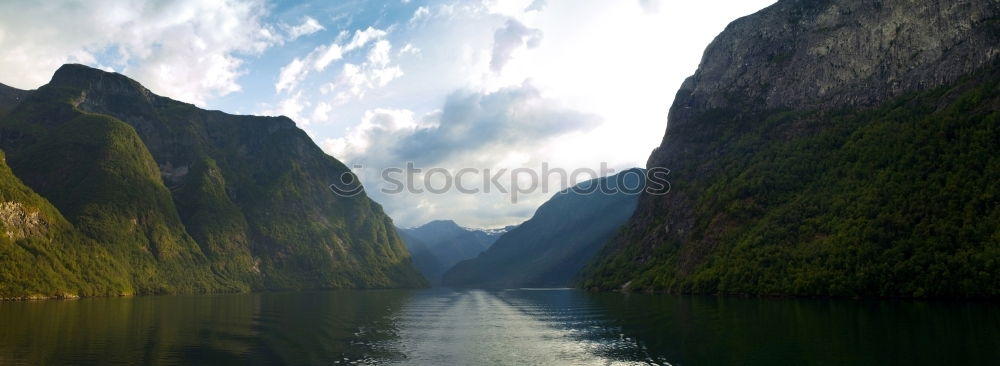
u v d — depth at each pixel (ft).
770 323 276.41
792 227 542.98
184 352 212.02
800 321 279.69
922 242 417.28
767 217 586.86
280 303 558.15
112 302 552.82
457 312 431.43
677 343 228.43
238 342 239.91
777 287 475.72
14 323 301.84
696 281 575.38
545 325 317.22
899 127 587.27
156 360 195.31
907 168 504.43
